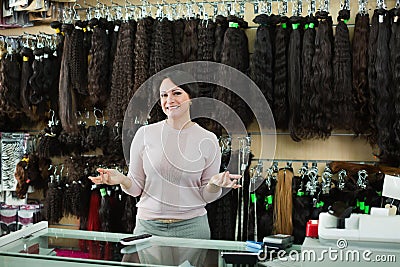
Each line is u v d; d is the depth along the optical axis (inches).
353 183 123.0
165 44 126.6
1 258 73.5
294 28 122.7
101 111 142.4
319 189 124.0
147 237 81.8
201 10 135.6
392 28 117.6
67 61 134.5
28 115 142.9
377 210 77.0
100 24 133.4
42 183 145.2
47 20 145.5
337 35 120.7
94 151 146.0
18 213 146.3
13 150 145.3
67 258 71.4
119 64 130.1
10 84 138.6
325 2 126.4
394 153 117.5
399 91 115.4
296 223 122.6
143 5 137.7
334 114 120.3
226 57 122.3
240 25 126.9
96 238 81.9
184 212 94.3
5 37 145.3
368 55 118.8
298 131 124.0
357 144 130.6
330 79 119.6
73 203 136.5
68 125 135.3
